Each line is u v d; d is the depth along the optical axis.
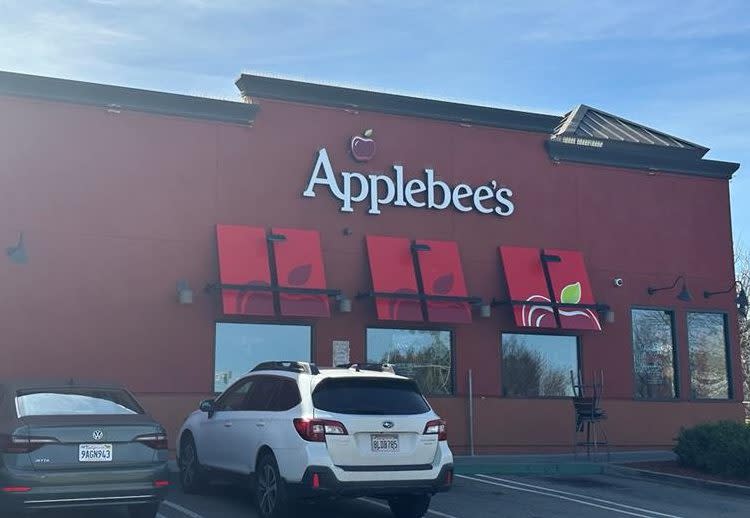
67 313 16.08
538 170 20.39
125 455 9.62
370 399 10.67
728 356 21.55
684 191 21.84
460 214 19.45
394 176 18.98
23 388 10.16
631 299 20.81
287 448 10.41
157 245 16.88
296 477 10.21
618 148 21.27
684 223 21.69
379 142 18.97
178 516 11.17
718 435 16.67
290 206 17.98
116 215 16.66
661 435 20.44
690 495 14.73
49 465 9.22
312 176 18.19
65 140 16.45
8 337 15.64
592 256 20.61
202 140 17.52
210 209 17.38
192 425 13.09
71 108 16.59
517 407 19.23
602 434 19.98
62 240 16.20
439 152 19.48
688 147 22.14
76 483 9.25
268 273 17.28
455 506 12.75
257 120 18.00
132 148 16.94
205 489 13.03
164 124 17.27
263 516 10.82
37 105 16.34
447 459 10.76
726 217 22.22
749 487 15.01
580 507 13.06
